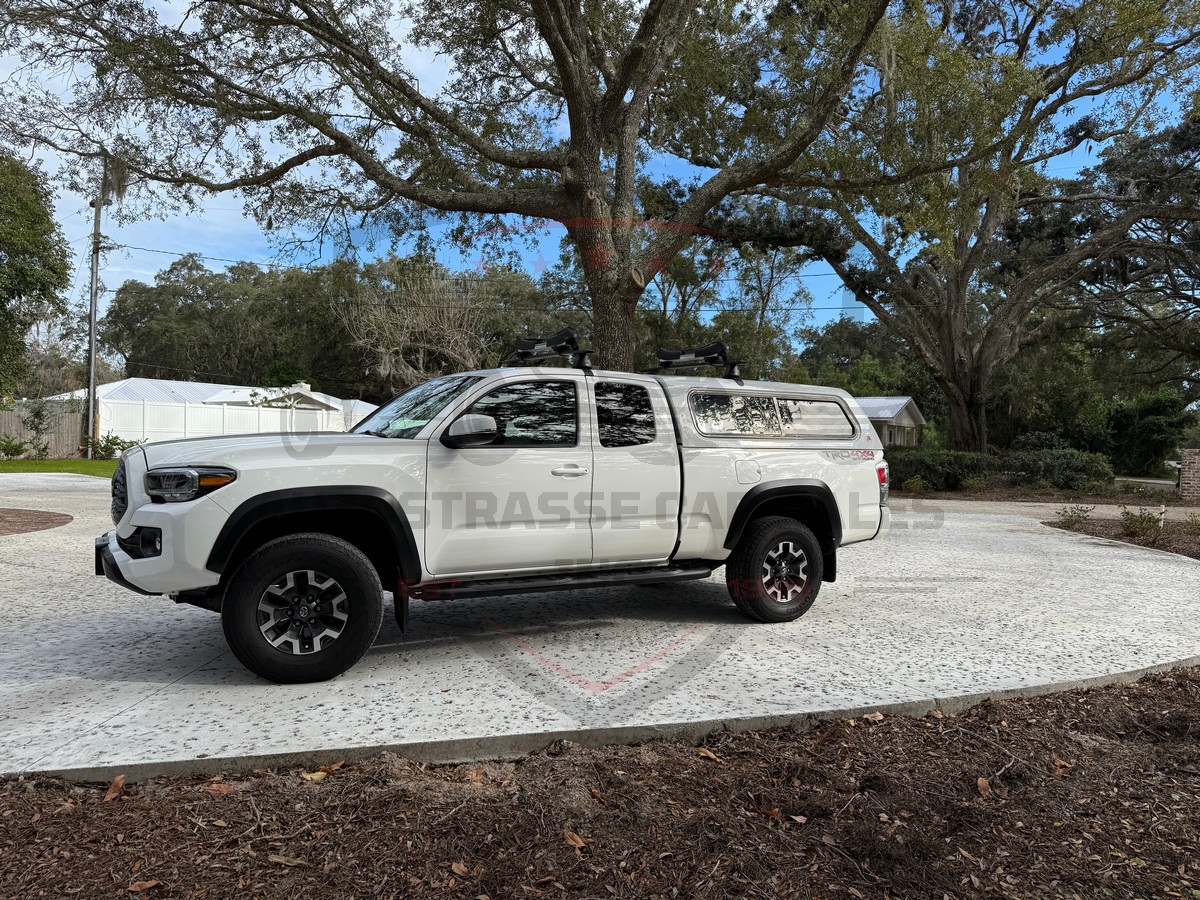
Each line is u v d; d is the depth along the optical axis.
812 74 13.80
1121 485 23.47
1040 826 2.89
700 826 2.77
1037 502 20.12
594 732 3.48
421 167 14.80
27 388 44.75
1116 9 15.87
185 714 3.70
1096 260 25.88
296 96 13.27
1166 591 7.33
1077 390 38.38
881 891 2.45
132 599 6.41
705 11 14.89
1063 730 3.78
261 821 2.73
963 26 21.09
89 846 2.56
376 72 12.29
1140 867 2.64
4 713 3.70
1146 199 24.58
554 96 15.93
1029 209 25.31
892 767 3.30
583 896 2.36
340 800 2.87
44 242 20.78
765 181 13.35
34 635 5.25
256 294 58.91
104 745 3.28
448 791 2.99
